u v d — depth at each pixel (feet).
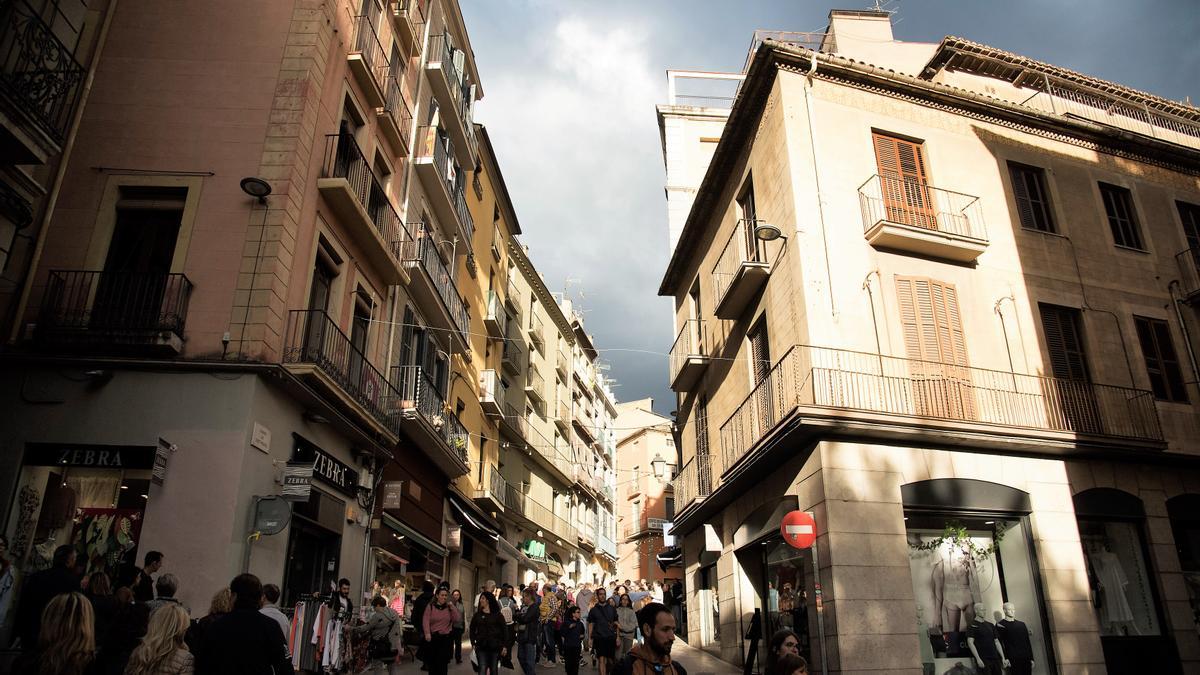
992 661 38.86
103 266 36.22
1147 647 42.29
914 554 40.29
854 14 65.46
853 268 45.03
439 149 65.67
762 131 51.72
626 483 173.06
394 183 55.52
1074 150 55.62
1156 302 52.60
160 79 39.78
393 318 52.47
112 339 33.60
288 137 38.93
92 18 39.45
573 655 41.52
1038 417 44.96
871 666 36.19
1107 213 54.85
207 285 35.81
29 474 32.40
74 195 37.19
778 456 43.98
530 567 100.22
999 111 53.16
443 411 62.80
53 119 28.22
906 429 40.37
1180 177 58.70
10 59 26.53
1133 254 53.67
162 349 33.76
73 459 32.45
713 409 61.00
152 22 40.91
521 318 106.63
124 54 40.09
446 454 60.85
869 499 39.47
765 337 50.70
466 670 45.68
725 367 58.18
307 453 38.93
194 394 33.68
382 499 49.52
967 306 46.98
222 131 38.91
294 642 31.24
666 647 13.08
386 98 51.93
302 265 39.40
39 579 20.40
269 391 35.32
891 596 37.86
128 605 18.81
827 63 49.01
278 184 37.88
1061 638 39.99
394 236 52.90
